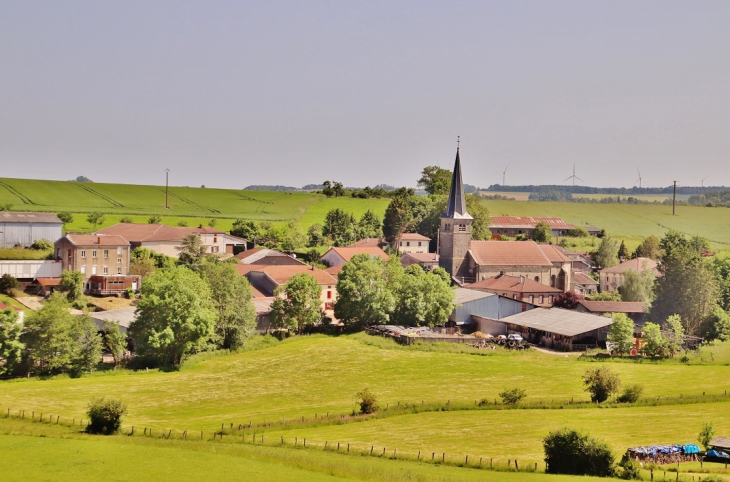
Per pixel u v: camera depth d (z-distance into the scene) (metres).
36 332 143.38
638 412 109.12
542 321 184.88
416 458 85.62
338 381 137.38
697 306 194.00
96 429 97.38
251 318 170.50
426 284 190.38
